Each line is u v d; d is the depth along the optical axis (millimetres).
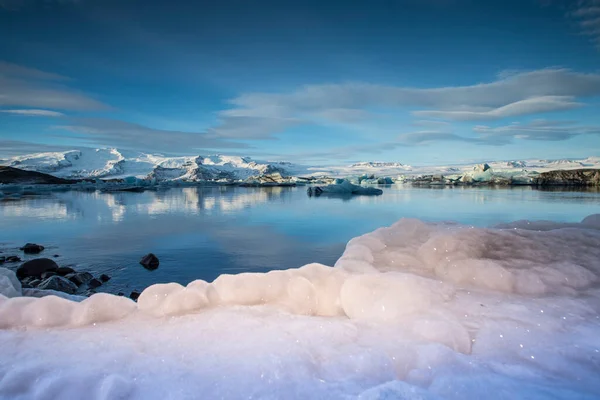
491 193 38562
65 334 1797
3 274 3010
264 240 13234
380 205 27547
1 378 1398
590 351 1520
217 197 38562
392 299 1976
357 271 2615
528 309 1959
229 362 1474
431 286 2121
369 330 1777
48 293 3070
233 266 9688
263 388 1296
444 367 1431
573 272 2410
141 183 64750
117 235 14414
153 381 1347
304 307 2174
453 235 2994
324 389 1295
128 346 1646
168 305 2072
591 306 2023
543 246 2881
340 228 16203
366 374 1398
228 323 1882
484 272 2404
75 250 11625
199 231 15414
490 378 1345
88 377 1369
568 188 45531
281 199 35125
